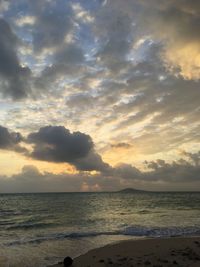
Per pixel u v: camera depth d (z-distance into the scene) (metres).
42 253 15.32
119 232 22.58
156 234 21.69
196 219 32.59
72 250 16.12
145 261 12.73
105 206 61.22
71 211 47.50
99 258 13.56
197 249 15.49
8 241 19.06
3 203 76.88
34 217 38.12
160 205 64.12
